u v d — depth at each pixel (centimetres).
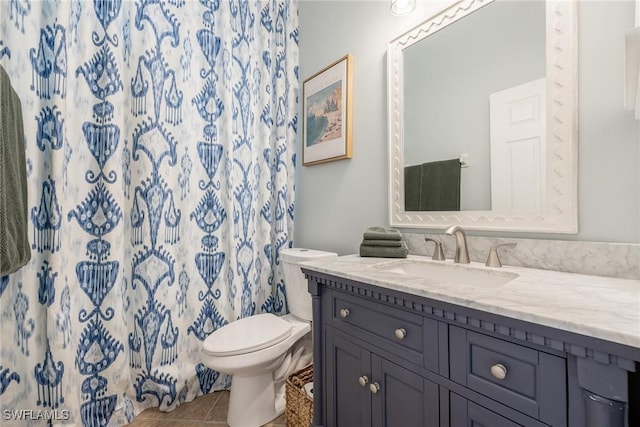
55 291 127
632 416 52
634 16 81
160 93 158
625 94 72
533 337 57
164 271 157
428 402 78
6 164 107
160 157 157
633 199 82
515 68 105
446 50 126
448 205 126
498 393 64
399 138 144
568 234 94
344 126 171
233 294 179
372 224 159
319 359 117
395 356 86
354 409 101
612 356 48
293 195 211
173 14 164
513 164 106
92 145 144
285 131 205
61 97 130
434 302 74
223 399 165
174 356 160
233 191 182
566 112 92
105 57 146
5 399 123
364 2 164
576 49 91
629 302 62
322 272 110
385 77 152
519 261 103
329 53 187
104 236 145
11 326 125
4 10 123
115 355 146
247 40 192
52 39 131
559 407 55
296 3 213
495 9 111
